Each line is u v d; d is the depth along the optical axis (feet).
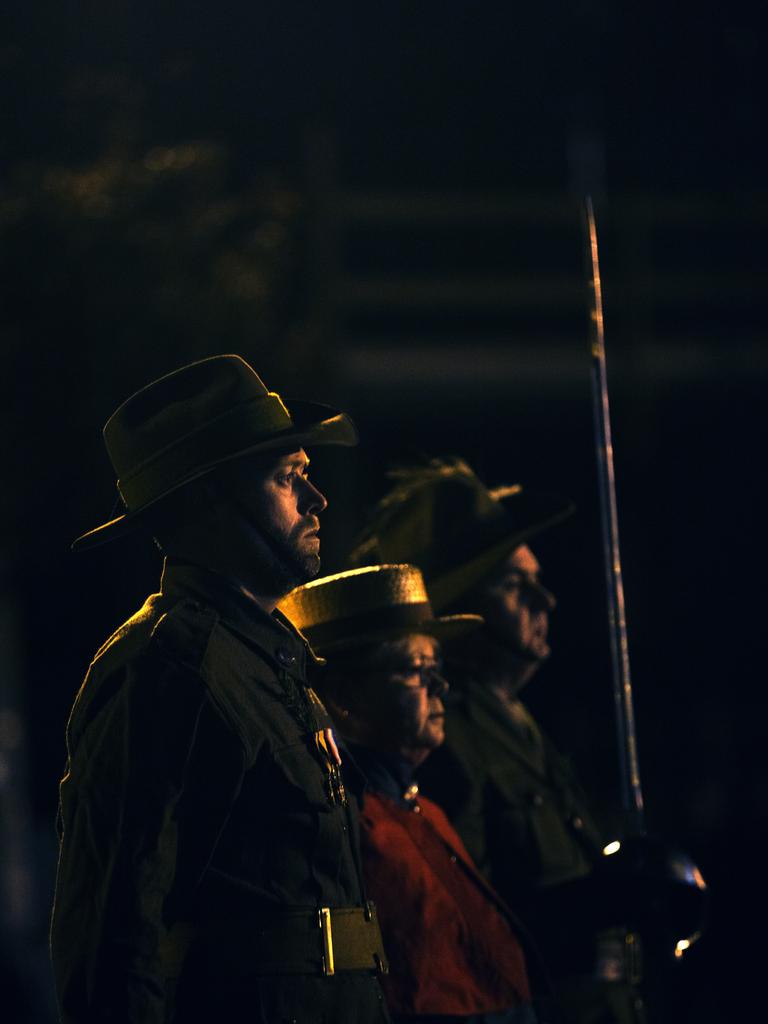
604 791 107.76
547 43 156.87
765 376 144.05
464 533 30.63
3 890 78.59
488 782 29.76
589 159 156.87
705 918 29.40
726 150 156.87
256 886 18.67
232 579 19.71
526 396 141.90
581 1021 29.17
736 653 146.82
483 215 141.49
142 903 17.19
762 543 148.87
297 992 18.52
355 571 25.71
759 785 118.73
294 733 19.30
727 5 156.35
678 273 144.87
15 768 83.56
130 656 18.33
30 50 75.00
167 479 19.33
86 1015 16.99
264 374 79.46
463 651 31.24
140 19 96.63
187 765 17.89
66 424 72.43
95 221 73.56
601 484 30.45
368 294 137.39
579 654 142.31
